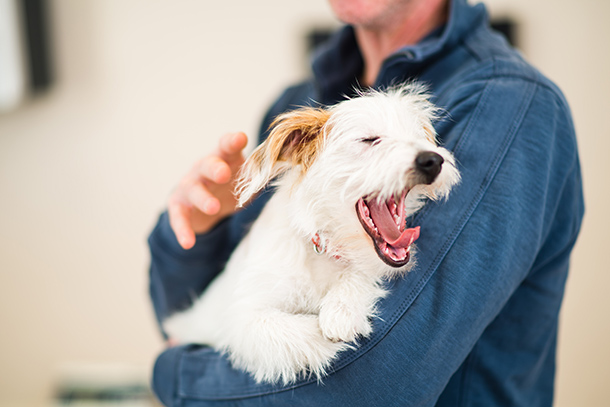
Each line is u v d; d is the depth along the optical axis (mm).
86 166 2609
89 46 2492
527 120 803
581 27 2289
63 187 2621
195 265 1180
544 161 792
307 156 974
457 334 714
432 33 1082
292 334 803
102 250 2693
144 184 2639
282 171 1012
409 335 715
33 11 2359
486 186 769
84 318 2750
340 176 929
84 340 2764
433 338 708
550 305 937
